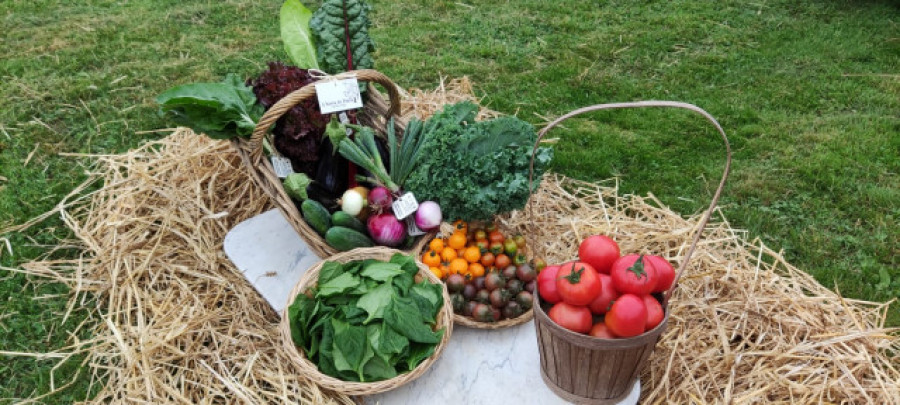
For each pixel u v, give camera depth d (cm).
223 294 296
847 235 347
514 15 619
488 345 260
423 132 277
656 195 379
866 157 411
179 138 383
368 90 317
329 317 235
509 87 491
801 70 524
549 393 240
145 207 337
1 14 583
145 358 250
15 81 466
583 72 516
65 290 302
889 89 493
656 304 211
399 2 640
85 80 473
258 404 239
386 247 267
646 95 488
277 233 321
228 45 543
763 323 273
